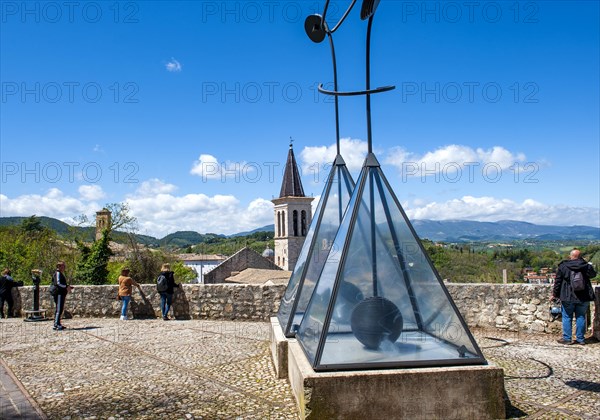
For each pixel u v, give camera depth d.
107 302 12.68
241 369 6.58
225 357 7.40
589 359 7.05
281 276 53.28
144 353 7.84
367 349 4.54
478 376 4.36
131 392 5.59
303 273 6.66
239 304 11.69
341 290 4.69
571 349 7.80
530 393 5.30
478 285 9.90
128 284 12.17
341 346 4.52
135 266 34.94
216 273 60.81
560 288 8.31
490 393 4.36
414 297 4.73
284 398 5.20
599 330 8.46
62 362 7.26
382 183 5.24
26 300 13.36
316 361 4.44
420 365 4.47
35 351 8.16
